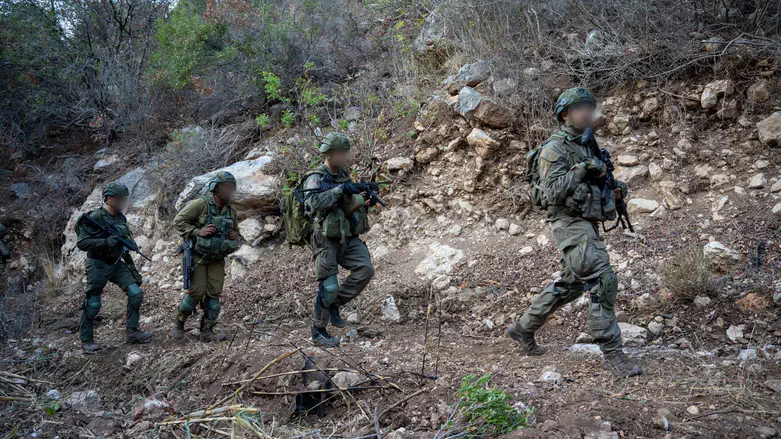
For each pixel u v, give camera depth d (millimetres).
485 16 7164
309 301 5918
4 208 8836
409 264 6043
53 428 4109
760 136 5277
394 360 4207
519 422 3006
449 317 5238
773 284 4324
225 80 8508
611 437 2738
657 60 6023
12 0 9359
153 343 5434
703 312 4328
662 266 4793
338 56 8492
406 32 8164
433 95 6957
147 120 8844
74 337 6164
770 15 5820
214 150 7969
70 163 9188
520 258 5578
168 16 9805
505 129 6199
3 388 4891
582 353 4070
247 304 6160
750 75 5574
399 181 6660
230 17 8367
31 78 9477
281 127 7879
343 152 4543
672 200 5402
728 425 2828
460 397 3297
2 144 9383
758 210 4977
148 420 4035
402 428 3223
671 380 3408
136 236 7754
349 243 4730
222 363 4543
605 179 3652
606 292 3518
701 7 6055
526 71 6461
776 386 3164
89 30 9531
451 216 6316
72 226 8195
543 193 3727
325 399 3828
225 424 3775
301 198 4457
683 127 5723
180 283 6977
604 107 6156
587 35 6504
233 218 5309
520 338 4172
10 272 8273
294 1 8859
